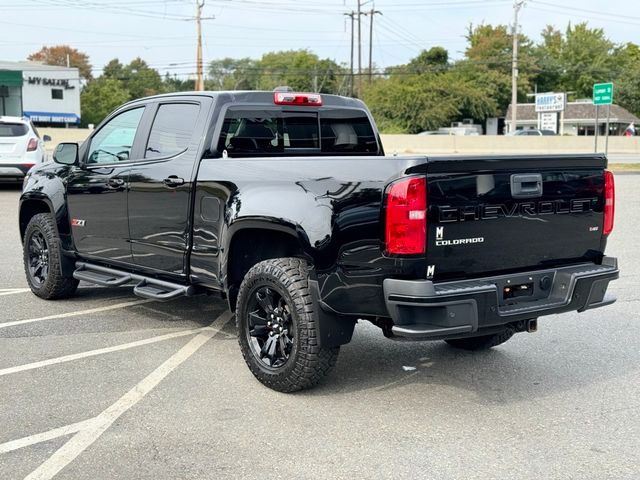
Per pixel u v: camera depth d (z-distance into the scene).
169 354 5.77
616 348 6.07
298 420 4.50
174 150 5.86
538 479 3.76
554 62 91.31
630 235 12.04
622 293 8.02
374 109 66.88
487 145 48.34
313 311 4.67
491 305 4.34
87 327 6.54
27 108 67.88
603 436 4.30
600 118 73.38
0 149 15.95
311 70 100.56
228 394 4.93
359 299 4.45
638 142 49.81
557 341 6.27
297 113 6.15
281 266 4.79
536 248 4.71
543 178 4.68
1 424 4.39
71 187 6.91
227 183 5.24
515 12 51.00
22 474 3.76
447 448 4.12
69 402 4.75
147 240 6.07
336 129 6.42
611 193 5.10
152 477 3.75
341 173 4.50
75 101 70.50
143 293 5.91
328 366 4.78
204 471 3.82
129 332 6.39
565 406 4.77
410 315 4.26
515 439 4.25
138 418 4.51
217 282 5.45
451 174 4.27
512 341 6.28
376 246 4.30
